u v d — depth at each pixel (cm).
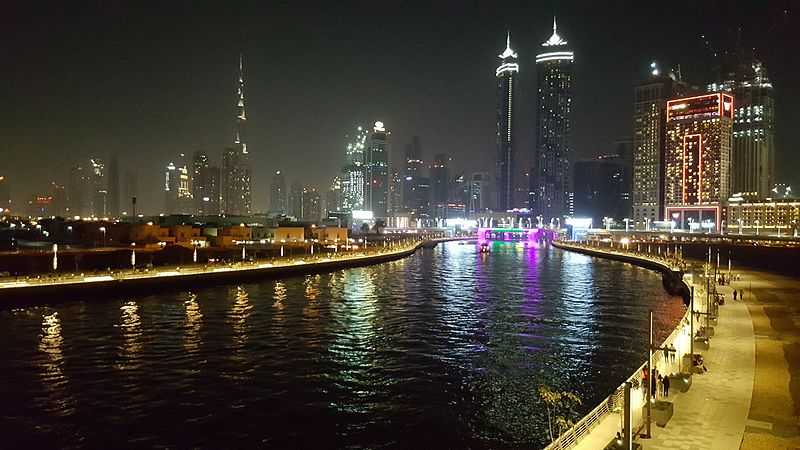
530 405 4853
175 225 19612
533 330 8019
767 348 5075
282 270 15275
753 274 13738
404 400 4962
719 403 3550
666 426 3166
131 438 4106
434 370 5891
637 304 10575
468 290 12788
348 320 8738
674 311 9738
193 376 5588
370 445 4047
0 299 9169
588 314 9412
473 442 4116
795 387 3881
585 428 3014
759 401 3588
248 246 19662
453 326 8300
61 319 8525
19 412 4572
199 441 4069
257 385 5331
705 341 4991
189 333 7612
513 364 6138
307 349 6756
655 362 3997
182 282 12131
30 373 5619
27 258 12775
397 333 7756
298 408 4741
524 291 12625
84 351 6525
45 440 4056
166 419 4459
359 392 5162
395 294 11994
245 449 3956
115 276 11044
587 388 5322
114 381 5397
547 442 4122
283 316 9044
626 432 2625
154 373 5675
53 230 19000
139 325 8125
